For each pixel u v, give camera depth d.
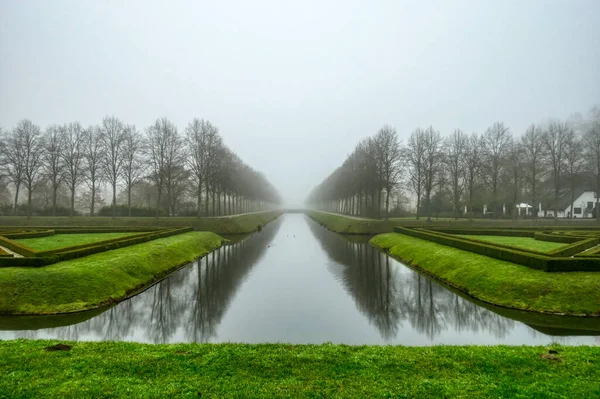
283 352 12.02
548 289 19.61
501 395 8.88
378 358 11.45
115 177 61.31
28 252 23.47
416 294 24.50
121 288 22.91
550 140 61.66
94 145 62.56
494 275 23.08
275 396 8.83
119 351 11.98
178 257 35.06
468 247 30.88
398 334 17.11
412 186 71.62
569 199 77.81
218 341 16.17
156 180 62.50
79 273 21.48
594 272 20.58
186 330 17.59
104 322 18.03
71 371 10.12
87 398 8.57
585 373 10.04
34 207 70.69
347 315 20.41
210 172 68.62
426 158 67.06
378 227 65.69
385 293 25.12
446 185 80.25
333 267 35.03
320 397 8.78
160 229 47.94
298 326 18.47
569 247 25.47
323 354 11.83
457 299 22.66
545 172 67.12
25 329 16.53
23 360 10.84
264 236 65.25
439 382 9.62
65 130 62.16
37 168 60.38
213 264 36.44
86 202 88.19
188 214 79.06
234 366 10.73
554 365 10.64
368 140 78.81
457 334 16.75
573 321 17.42
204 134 68.62
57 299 19.28
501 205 76.06
